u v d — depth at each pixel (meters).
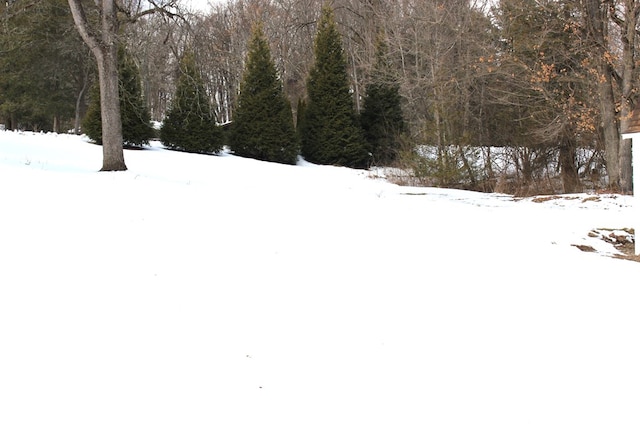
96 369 3.09
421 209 10.52
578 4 14.59
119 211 6.80
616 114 15.09
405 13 23.50
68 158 15.80
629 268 6.54
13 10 11.97
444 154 19.27
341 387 3.21
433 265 6.05
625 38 13.81
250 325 3.94
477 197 14.88
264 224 7.19
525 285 5.54
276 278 5.01
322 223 7.79
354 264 5.77
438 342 3.96
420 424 2.88
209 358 3.39
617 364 3.70
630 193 14.27
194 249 5.56
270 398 3.02
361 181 19.70
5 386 2.81
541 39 14.77
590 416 3.02
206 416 2.78
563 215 10.55
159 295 4.26
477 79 19.72
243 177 17.06
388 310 4.52
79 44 18.45
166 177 12.87
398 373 3.43
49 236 5.27
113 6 11.38
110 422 2.64
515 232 8.62
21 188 7.29
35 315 3.62
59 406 2.71
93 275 4.46
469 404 3.11
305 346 3.71
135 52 13.18
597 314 4.72
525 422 2.94
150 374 3.12
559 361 3.73
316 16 36.41
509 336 4.14
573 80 15.42
